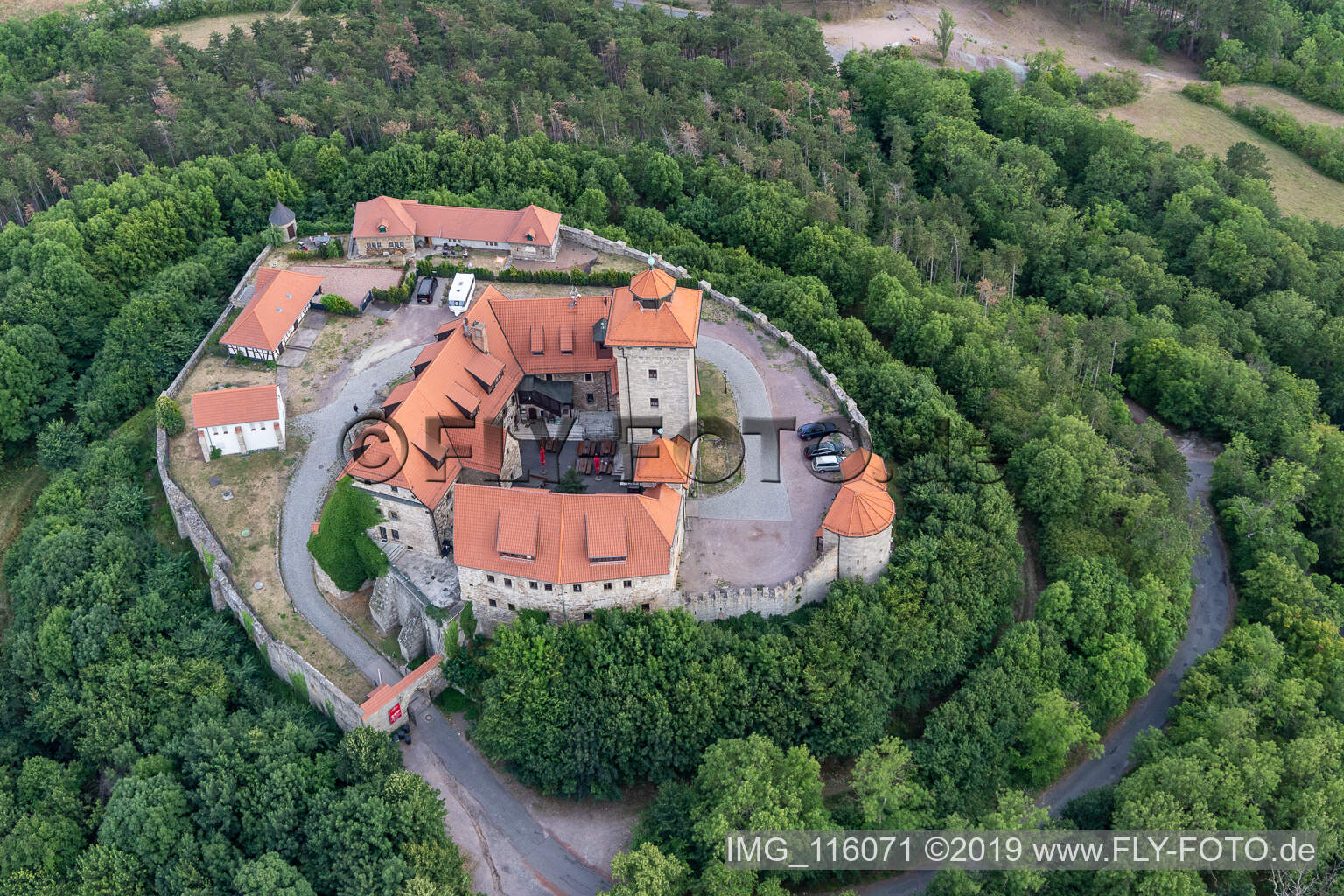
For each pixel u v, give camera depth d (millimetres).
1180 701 136625
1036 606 135375
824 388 151000
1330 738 118438
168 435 149500
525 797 117188
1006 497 138875
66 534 135750
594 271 175500
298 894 100938
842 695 116188
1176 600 140375
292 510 138125
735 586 122500
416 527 125000
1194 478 172125
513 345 142250
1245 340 195125
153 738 117938
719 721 114625
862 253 181625
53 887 108250
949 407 152750
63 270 173875
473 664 121562
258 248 186000
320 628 126125
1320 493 160625
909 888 113188
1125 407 171250
